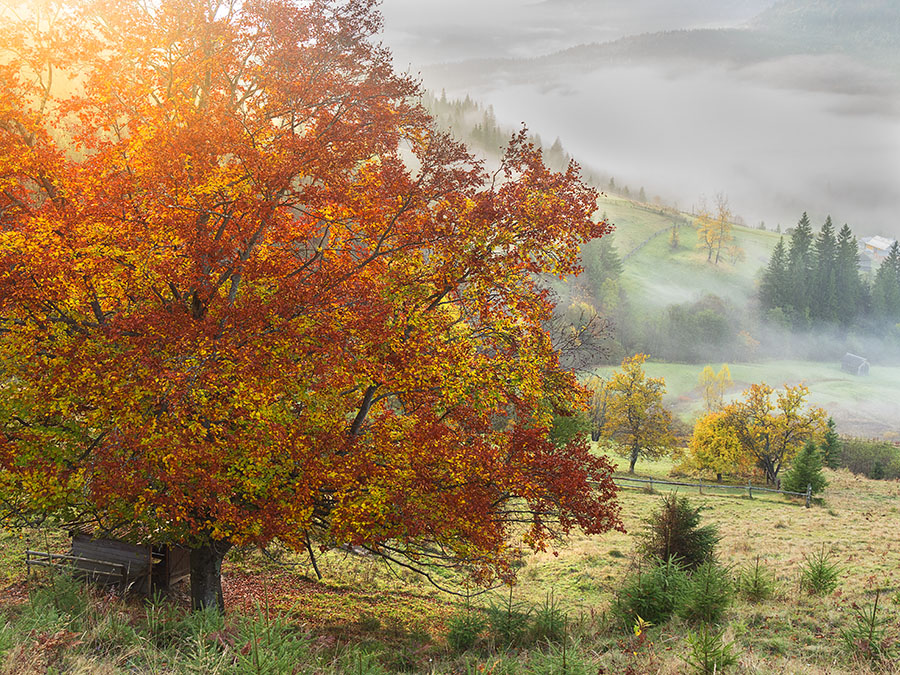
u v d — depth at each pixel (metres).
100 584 15.68
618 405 67.12
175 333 11.97
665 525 18.97
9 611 11.03
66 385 12.02
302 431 13.74
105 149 13.59
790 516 34.50
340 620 16.61
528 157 14.66
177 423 11.85
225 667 7.64
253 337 12.73
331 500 14.73
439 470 14.46
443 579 22.00
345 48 14.13
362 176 14.88
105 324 13.30
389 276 14.52
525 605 19.34
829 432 66.56
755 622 12.60
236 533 13.02
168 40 13.48
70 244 12.09
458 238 14.02
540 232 13.98
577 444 15.73
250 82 14.84
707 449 61.06
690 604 12.80
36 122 13.06
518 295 14.87
